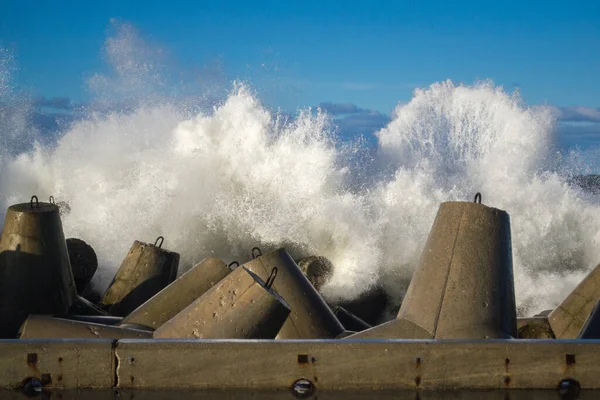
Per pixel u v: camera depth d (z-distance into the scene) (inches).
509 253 469.4
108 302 623.8
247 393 384.8
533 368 391.2
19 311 542.3
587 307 522.9
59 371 387.9
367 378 390.3
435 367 390.9
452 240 462.9
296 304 506.9
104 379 387.5
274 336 448.5
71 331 470.9
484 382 390.9
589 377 391.5
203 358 388.2
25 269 546.3
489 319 444.5
